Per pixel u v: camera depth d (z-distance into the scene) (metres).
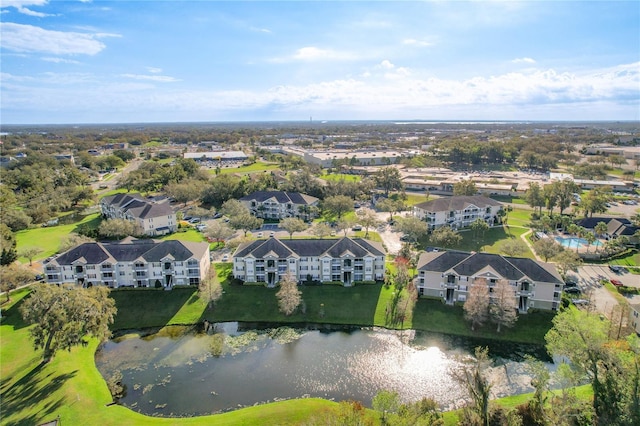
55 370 78.75
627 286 108.75
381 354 86.75
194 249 115.12
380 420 64.81
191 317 100.56
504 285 93.31
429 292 105.69
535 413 64.56
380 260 113.31
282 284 102.56
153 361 84.81
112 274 110.50
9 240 133.62
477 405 64.00
